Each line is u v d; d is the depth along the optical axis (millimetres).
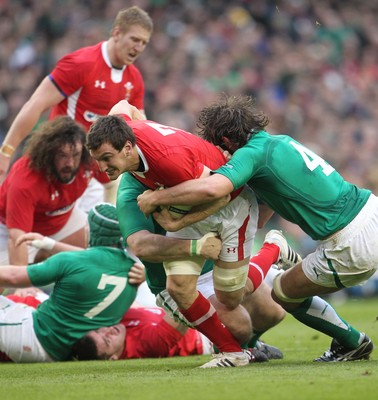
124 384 15797
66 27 65312
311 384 14812
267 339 27578
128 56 27016
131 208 18953
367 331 28594
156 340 22516
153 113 59594
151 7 67875
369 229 18047
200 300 18375
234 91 63188
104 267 22266
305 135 63250
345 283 18438
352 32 73125
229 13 69250
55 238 27234
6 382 17078
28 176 24766
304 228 18125
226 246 18125
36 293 24531
